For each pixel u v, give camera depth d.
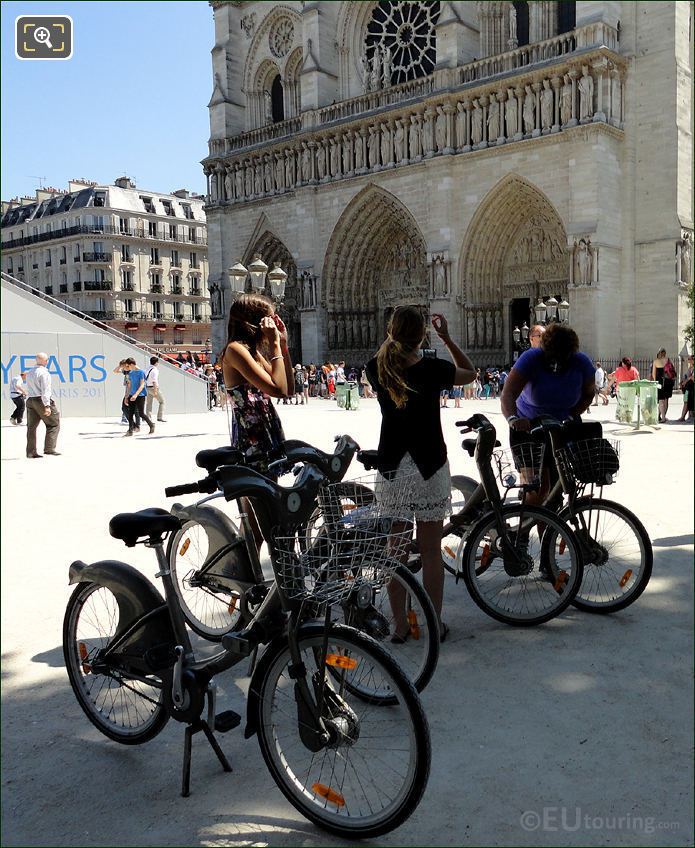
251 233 54.44
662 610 6.45
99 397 32.75
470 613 6.67
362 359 51.50
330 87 50.31
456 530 7.13
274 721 4.75
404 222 46.41
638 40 38.81
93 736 4.75
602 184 37.94
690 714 4.66
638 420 21.20
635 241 39.47
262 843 3.69
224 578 6.11
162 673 4.40
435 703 4.92
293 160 51.25
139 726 4.64
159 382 33.75
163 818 3.89
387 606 6.20
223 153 56.03
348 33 49.88
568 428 6.62
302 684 3.93
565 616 6.48
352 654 4.76
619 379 25.34
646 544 6.36
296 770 4.24
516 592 6.94
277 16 53.62
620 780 4.00
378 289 51.28
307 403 38.84
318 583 3.95
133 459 17.25
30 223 96.00
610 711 4.74
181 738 4.73
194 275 97.75
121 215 90.00
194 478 14.20
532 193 40.66
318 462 4.73
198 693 4.22
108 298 89.25
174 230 95.31
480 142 42.09
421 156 44.44
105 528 10.05
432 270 44.03
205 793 4.11
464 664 5.53
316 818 3.80
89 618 5.79
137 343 35.19
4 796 4.09
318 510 4.43
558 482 6.72
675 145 38.03
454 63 43.03
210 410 36.53
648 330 39.25
